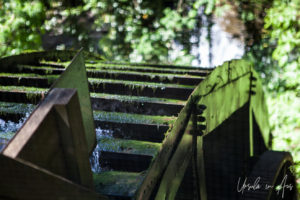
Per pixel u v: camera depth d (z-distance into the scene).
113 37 10.27
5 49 8.71
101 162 3.76
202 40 9.88
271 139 8.02
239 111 6.55
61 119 2.70
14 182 2.19
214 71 4.95
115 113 4.50
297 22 8.22
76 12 10.27
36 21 8.93
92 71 5.65
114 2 10.10
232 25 9.55
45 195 2.36
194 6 9.51
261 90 7.20
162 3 10.08
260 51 9.22
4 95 4.69
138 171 3.68
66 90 2.78
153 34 9.89
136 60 9.96
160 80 5.61
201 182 4.90
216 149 6.38
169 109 4.69
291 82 8.05
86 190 2.73
